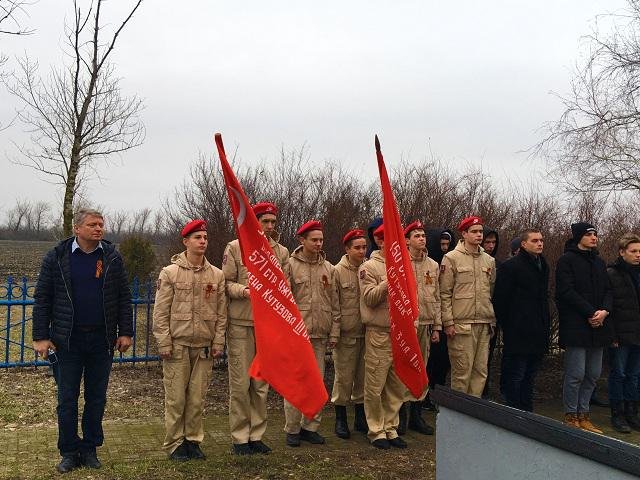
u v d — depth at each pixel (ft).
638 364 20.93
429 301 18.65
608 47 35.91
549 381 27.40
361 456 16.57
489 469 9.02
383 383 17.51
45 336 14.61
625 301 20.22
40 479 14.10
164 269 15.79
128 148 29.89
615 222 30.78
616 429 20.36
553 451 7.84
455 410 9.94
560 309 19.67
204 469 15.07
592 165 31.42
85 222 14.56
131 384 24.38
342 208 28.71
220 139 14.30
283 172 31.04
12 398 21.42
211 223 28.40
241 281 16.49
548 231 28.91
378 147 15.69
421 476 15.14
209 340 15.90
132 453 16.37
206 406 21.71
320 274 17.90
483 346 19.08
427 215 28.68
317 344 17.87
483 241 22.62
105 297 14.84
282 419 20.45
